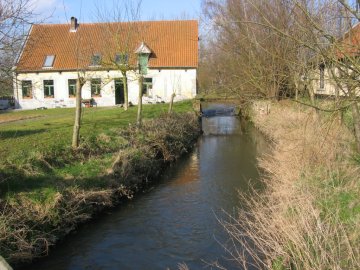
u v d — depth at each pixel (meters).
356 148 8.62
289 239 5.91
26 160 9.97
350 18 6.77
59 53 36.31
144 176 12.75
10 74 14.49
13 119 22.62
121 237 8.61
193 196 11.40
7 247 7.11
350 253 5.00
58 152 11.27
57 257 7.73
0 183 8.64
